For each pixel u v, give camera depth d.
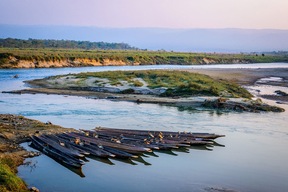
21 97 51.41
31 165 22.73
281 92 60.09
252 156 25.81
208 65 150.25
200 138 28.80
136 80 64.25
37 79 69.88
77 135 28.86
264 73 96.50
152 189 19.56
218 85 58.78
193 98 49.94
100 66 126.62
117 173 21.92
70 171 22.03
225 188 19.94
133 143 26.88
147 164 23.67
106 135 28.98
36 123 33.19
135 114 40.22
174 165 23.58
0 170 18.47
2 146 25.52
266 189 20.02
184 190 19.48
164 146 26.58
